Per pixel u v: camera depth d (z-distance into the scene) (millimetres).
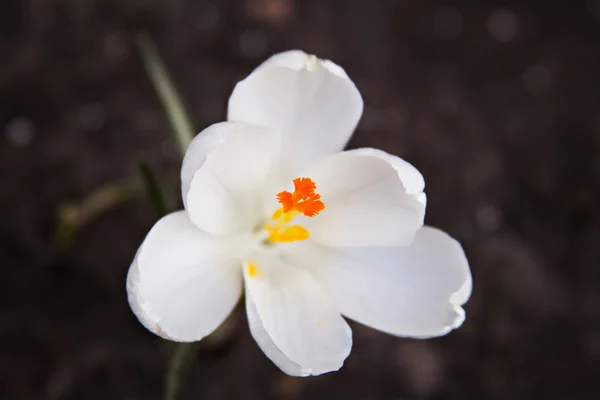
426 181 398
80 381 366
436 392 382
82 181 378
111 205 375
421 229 285
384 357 382
